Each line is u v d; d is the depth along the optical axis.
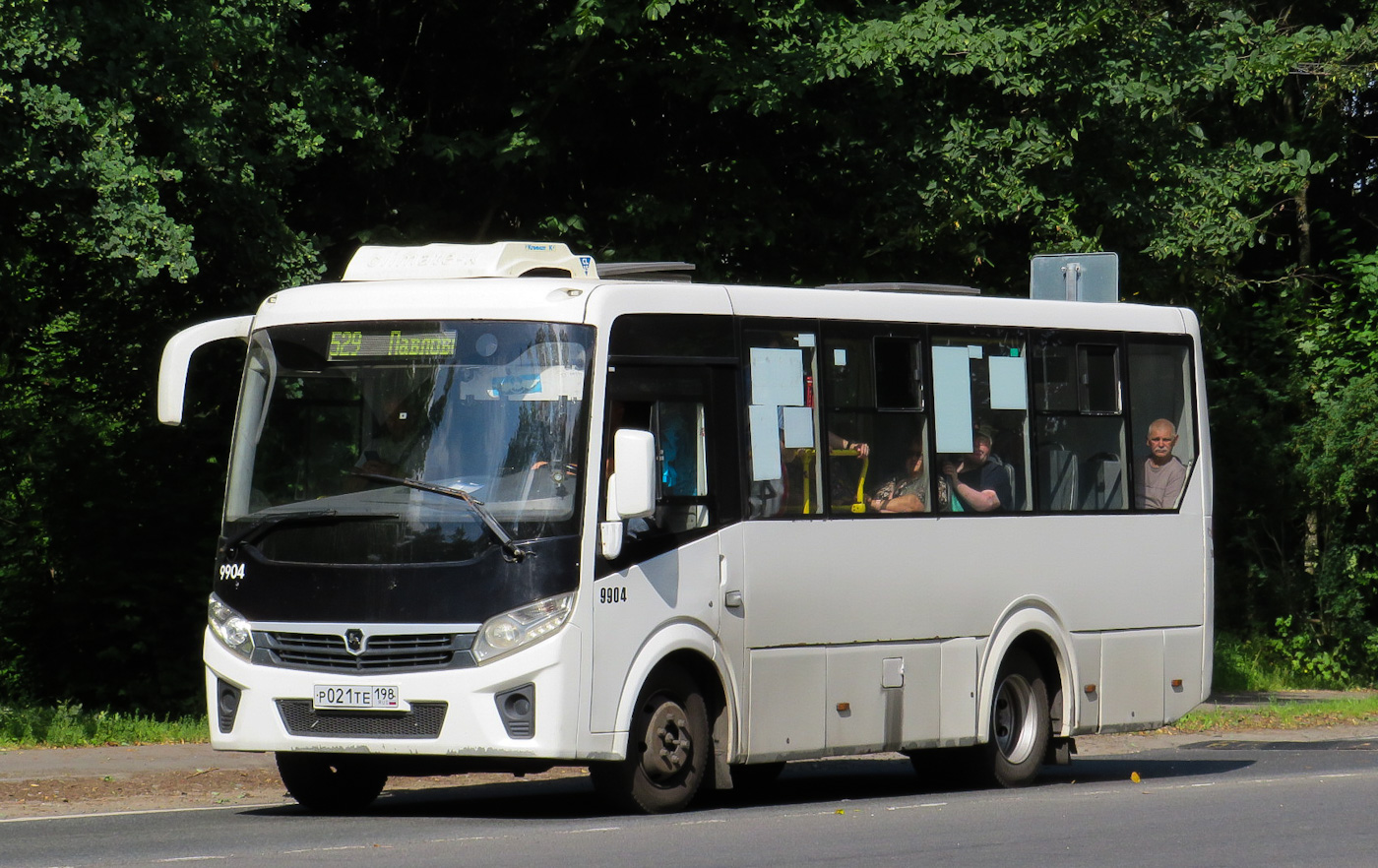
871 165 52.16
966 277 54.25
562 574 25.44
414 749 25.31
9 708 43.41
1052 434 33.62
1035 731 33.31
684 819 26.16
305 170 48.47
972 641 31.86
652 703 26.88
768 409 28.80
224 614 26.72
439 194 51.06
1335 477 74.31
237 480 27.30
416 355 26.73
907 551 30.72
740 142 52.03
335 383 27.05
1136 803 29.36
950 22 48.22
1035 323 33.59
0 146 37.44
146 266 38.53
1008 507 32.72
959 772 32.78
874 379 30.67
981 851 22.75
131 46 40.19
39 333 52.22
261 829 25.16
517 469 25.83
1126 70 51.28
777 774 35.97
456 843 22.91
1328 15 76.56
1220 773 37.34
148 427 55.44
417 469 26.08
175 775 34.12
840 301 30.33
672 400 27.38
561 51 48.69
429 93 51.84
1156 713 35.22
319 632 25.92
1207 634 36.19
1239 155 56.38
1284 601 74.88
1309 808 28.73
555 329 26.34
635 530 26.48
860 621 29.91
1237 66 53.62
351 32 50.41
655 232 50.62
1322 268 82.25
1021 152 50.31
